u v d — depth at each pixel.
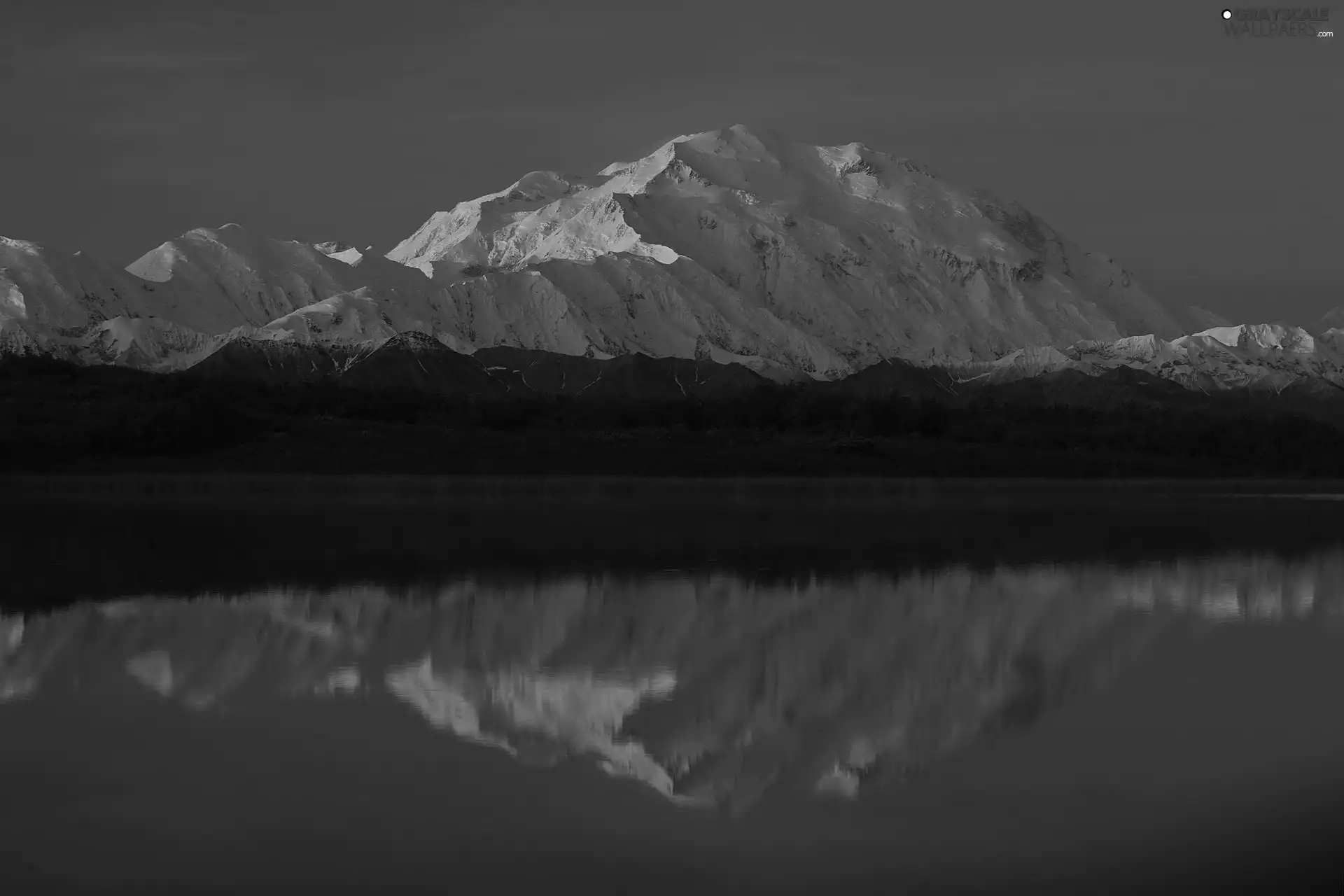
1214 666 44.09
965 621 51.97
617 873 26.23
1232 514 107.62
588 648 46.22
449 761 32.94
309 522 91.00
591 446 168.75
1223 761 33.19
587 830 28.48
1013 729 36.25
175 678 41.03
